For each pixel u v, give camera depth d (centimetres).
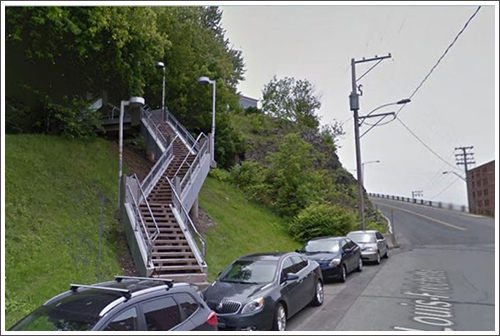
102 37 1656
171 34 2559
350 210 2858
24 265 873
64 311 429
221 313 659
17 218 1029
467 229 3362
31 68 1880
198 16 3066
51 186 1285
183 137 2197
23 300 761
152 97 2698
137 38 1755
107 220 1292
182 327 465
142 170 1903
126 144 2247
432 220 4181
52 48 1664
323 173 3089
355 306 882
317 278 912
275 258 829
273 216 2316
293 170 2520
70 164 1514
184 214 1366
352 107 2320
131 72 1945
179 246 1190
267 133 3509
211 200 2055
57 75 2000
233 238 1667
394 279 1249
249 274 776
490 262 1628
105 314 408
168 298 480
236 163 2853
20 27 1405
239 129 3238
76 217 1201
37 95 1783
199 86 2628
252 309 659
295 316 809
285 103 4906
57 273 901
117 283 505
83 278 927
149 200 1469
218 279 792
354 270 1415
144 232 1191
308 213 2142
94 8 1427
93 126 2072
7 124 1600
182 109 2653
